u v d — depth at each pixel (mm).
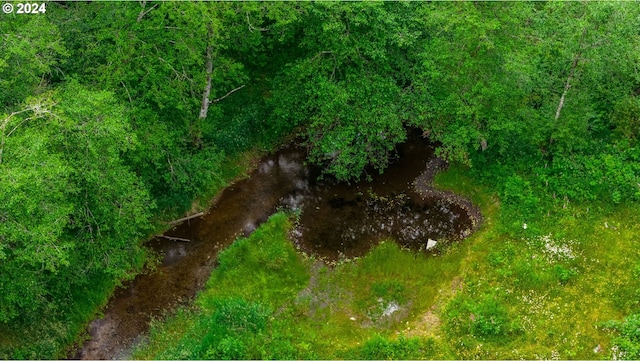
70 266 18125
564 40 19891
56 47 17766
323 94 21672
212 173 22453
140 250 20516
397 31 21906
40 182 14602
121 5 19922
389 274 19891
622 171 21375
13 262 16016
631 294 18203
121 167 18344
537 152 22328
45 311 17688
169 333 18156
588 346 17016
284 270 19922
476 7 20422
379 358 17109
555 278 18859
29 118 15852
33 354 16844
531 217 20688
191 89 20984
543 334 17375
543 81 21734
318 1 20344
